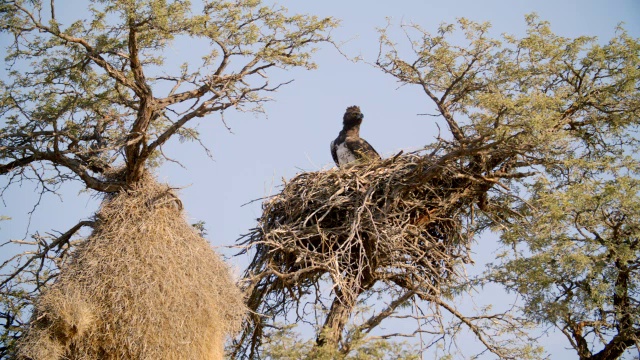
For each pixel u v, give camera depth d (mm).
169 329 21391
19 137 25312
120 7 23328
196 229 24047
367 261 25266
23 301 24547
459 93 28266
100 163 24750
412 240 26250
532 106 24750
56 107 25359
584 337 26219
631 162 26719
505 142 24828
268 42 26047
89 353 21172
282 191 27266
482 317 26250
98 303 21453
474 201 27141
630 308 25781
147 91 23656
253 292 26453
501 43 28125
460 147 24750
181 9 24250
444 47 28750
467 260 26812
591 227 25938
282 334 22578
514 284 25828
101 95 25594
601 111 27344
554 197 24812
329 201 26172
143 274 21844
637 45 27375
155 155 26500
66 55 25312
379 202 26531
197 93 25016
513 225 26922
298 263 26188
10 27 24062
